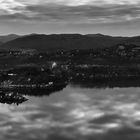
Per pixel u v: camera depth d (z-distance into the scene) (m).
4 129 171.25
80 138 155.75
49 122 188.00
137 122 188.00
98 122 188.38
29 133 163.75
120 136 159.50
